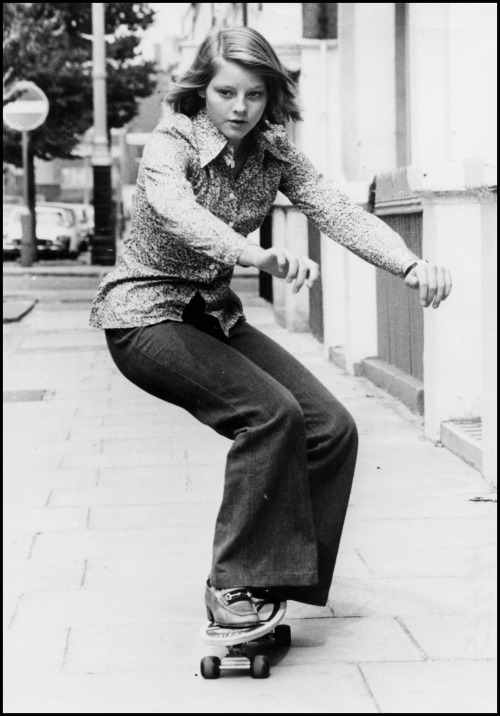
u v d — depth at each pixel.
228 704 3.12
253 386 3.22
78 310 16.03
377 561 4.41
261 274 16.81
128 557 4.53
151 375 3.30
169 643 3.60
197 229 2.99
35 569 4.40
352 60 10.65
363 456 6.26
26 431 7.28
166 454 6.51
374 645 3.55
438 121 8.55
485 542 4.62
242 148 3.32
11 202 45.81
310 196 3.42
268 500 3.25
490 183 5.07
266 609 3.39
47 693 3.22
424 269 3.19
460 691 3.18
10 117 14.37
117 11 30.88
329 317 10.27
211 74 3.17
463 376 6.51
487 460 5.59
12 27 29.94
